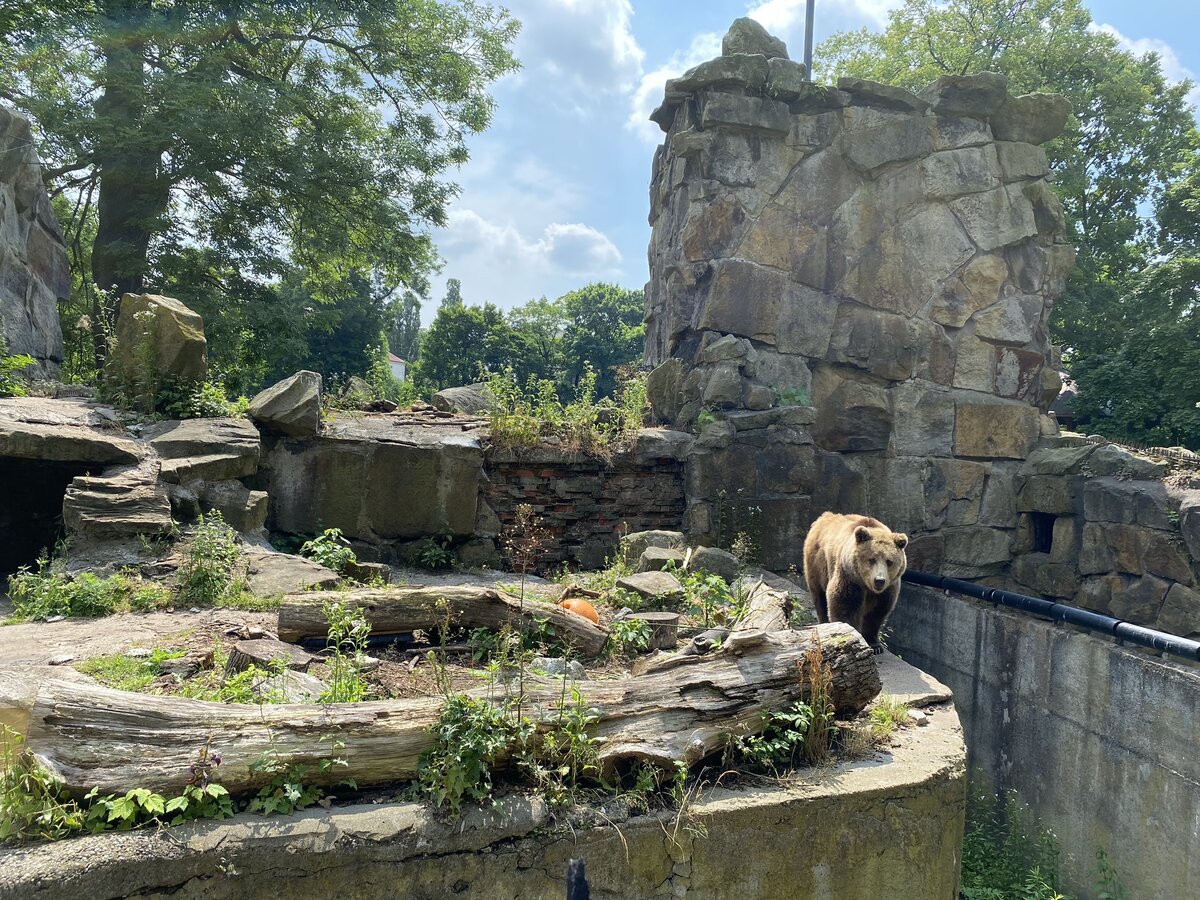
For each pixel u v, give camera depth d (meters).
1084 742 7.06
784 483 9.37
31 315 9.89
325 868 2.82
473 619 5.01
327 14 16.41
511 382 9.80
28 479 6.88
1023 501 10.38
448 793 3.08
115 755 2.88
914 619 9.77
